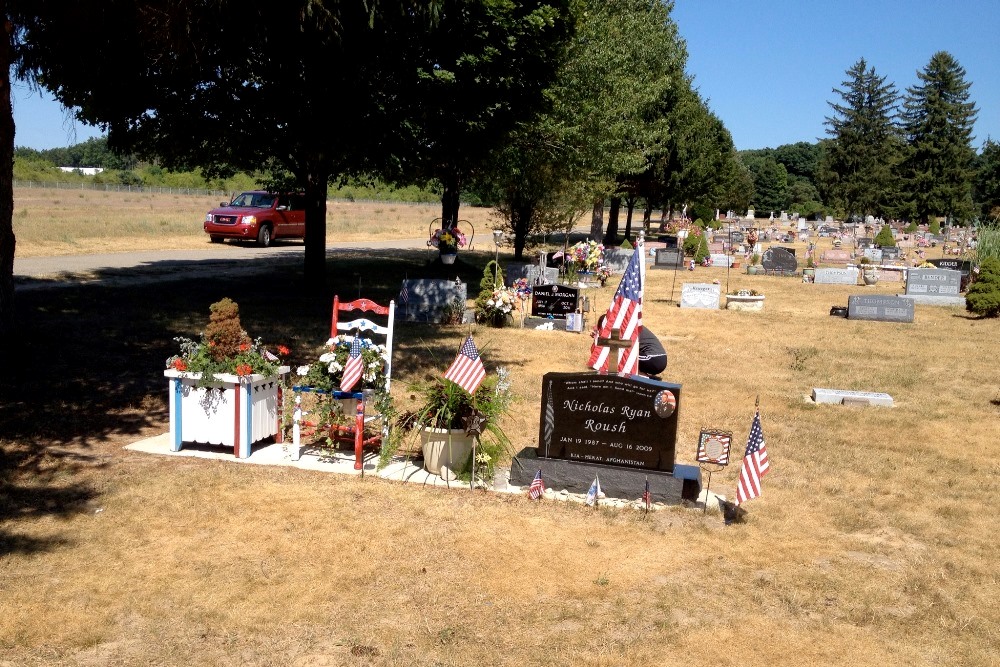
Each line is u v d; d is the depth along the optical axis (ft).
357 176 79.15
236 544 22.11
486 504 26.12
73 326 50.75
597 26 96.84
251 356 29.81
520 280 76.28
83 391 37.22
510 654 17.19
